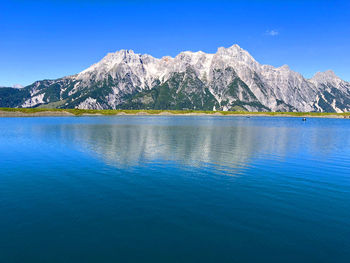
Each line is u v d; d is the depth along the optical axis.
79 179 24.33
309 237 13.44
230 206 17.70
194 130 84.44
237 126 113.31
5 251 11.77
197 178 25.09
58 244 12.45
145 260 11.18
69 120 148.50
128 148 43.53
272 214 16.44
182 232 13.79
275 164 32.50
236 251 11.97
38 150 40.97
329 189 22.17
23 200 18.50
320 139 62.75
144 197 19.36
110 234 13.46
